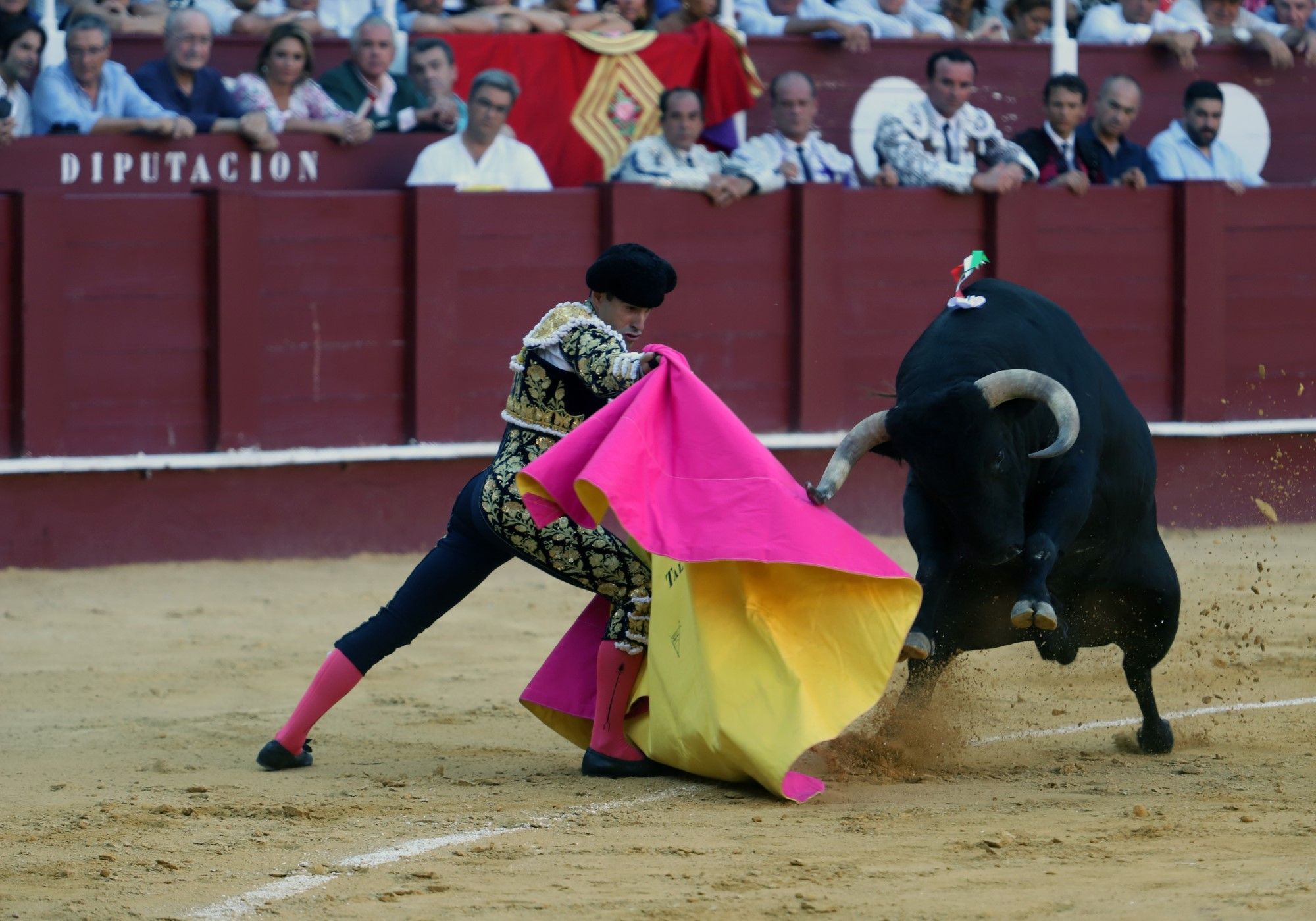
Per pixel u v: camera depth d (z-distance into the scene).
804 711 14.59
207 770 16.30
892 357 34.06
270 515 30.30
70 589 27.42
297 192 30.31
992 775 15.98
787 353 33.41
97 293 29.16
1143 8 38.91
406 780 15.80
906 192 33.88
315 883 12.19
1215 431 35.81
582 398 15.60
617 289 15.40
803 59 35.59
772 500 14.60
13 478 28.61
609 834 13.51
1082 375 16.30
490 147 31.91
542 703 16.62
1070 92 35.16
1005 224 34.47
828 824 13.73
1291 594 28.45
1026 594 14.77
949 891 11.47
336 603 26.83
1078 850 12.57
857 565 14.50
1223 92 38.72
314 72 32.50
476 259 31.31
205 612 25.89
